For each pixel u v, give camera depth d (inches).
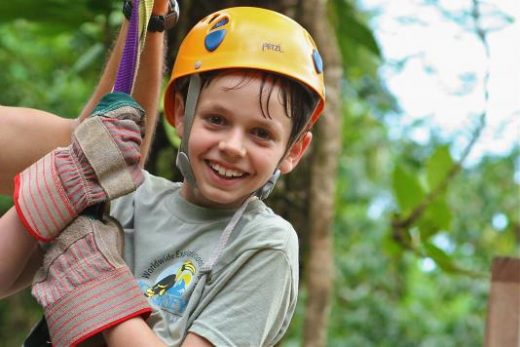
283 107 83.0
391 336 379.2
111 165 80.9
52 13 181.0
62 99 308.3
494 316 122.8
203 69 83.2
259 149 82.7
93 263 79.6
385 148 369.7
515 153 382.0
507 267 123.0
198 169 83.7
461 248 382.0
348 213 395.2
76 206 80.3
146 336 77.7
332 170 146.4
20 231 82.8
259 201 87.9
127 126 82.3
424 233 178.4
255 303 81.7
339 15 185.5
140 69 96.6
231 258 83.3
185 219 87.7
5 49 303.1
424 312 401.1
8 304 342.6
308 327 154.0
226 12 86.4
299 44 84.7
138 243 88.3
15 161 93.4
